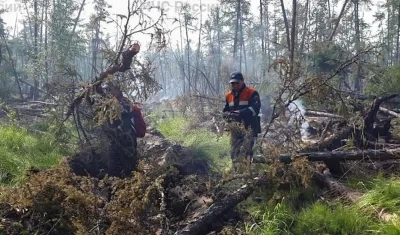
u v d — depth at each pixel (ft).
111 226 12.19
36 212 13.30
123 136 20.13
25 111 34.37
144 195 13.32
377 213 13.91
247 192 15.31
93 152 20.15
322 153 18.54
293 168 15.94
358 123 23.03
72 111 21.15
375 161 19.10
